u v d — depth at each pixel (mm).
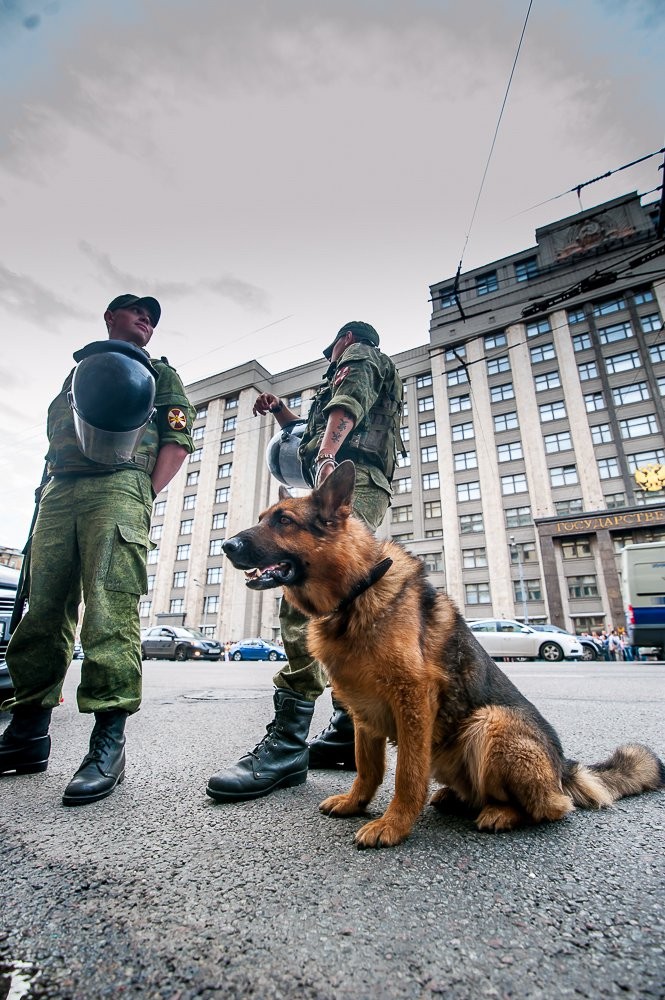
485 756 1664
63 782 2010
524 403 37094
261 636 41250
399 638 1675
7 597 3492
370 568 1803
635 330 34875
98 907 1024
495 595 34094
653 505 30078
